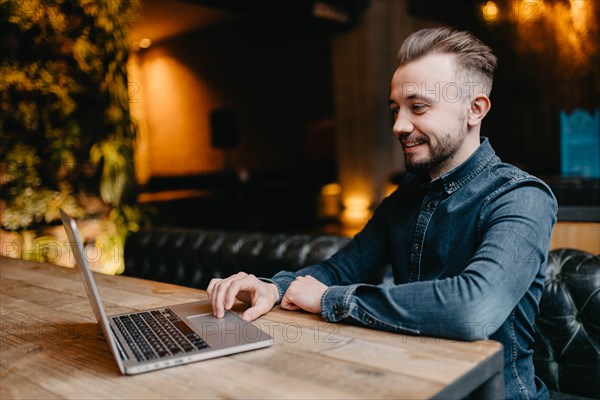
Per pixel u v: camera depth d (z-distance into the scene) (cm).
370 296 110
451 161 127
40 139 377
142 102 1213
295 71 1188
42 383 91
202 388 84
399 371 86
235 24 1097
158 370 92
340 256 149
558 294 158
